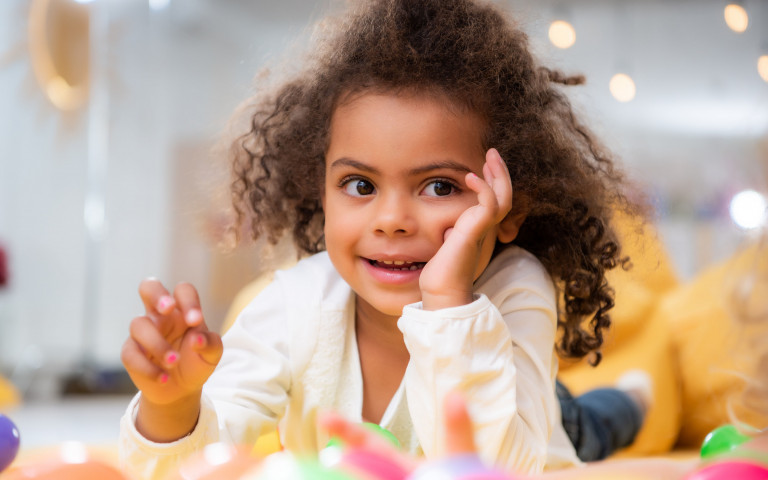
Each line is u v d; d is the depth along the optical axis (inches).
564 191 40.1
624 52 176.9
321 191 41.3
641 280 68.1
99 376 135.4
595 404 56.9
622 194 46.1
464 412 16.4
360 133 33.7
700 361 63.4
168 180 155.6
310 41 42.1
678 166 180.1
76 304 148.5
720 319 63.8
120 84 154.9
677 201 172.1
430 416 28.4
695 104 180.9
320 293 39.7
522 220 39.1
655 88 180.1
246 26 166.6
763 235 66.0
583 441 53.5
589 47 175.8
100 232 149.9
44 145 149.3
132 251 152.9
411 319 29.2
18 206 146.9
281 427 41.2
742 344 60.4
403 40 34.7
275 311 39.6
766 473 17.6
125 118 155.0
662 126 182.1
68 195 150.4
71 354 145.3
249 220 47.0
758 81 172.6
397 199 33.1
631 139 179.6
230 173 48.1
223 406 34.8
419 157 33.0
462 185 33.8
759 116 165.2
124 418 31.1
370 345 39.2
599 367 63.4
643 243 52.6
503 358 29.1
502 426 28.0
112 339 150.5
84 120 151.5
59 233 149.4
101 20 152.3
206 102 159.8
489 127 35.3
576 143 42.8
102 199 150.6
